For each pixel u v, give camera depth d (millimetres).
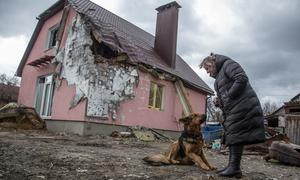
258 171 5805
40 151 6121
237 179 4387
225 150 10078
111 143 9453
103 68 12633
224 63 4715
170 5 18562
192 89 18656
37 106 16000
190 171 4793
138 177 4109
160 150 8617
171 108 16672
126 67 13703
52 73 14812
